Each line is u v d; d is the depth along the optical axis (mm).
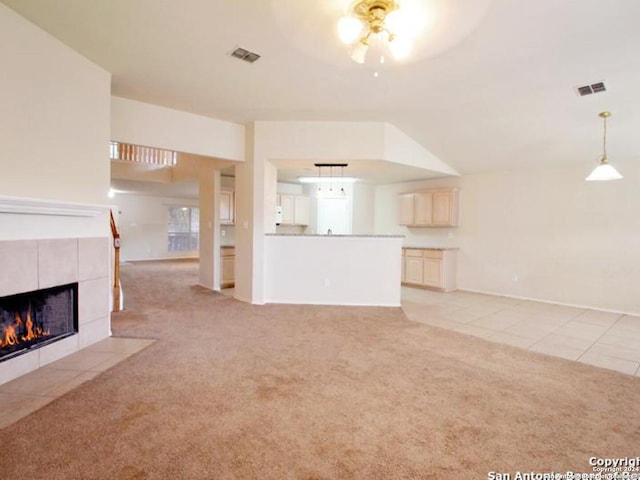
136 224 10938
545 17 2471
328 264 5141
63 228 2939
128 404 2211
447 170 6145
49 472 1597
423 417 2127
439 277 6504
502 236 6148
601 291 5109
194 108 4391
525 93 3760
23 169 2570
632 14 2451
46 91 2738
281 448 1813
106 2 2379
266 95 3965
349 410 2195
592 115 4039
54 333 2945
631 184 4855
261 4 2400
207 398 2309
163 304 5016
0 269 2400
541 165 5633
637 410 2232
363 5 2184
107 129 3357
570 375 2752
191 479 1578
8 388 2396
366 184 8109
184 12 2492
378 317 4434
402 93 3867
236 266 5473
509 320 4453
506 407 2250
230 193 7094
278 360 2979
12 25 2469
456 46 2850
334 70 3344
